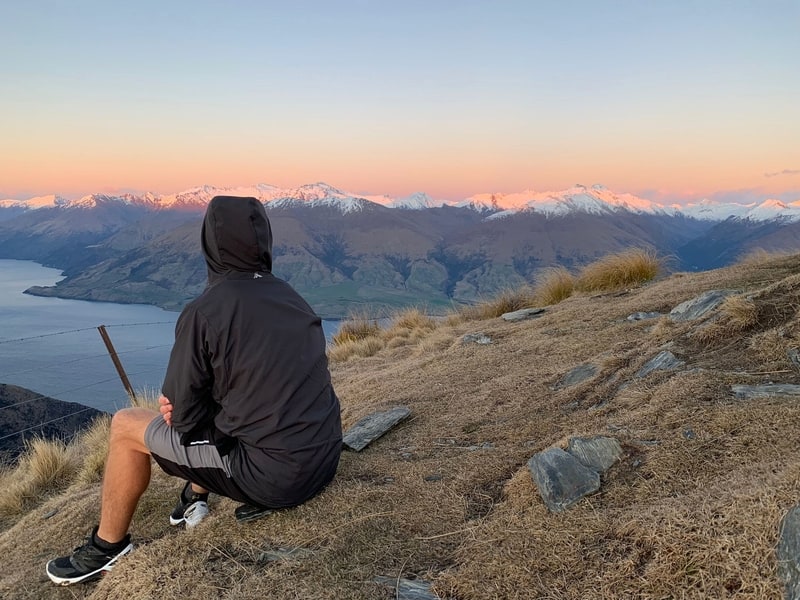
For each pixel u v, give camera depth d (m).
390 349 10.07
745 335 4.36
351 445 4.11
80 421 9.73
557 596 2.09
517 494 2.94
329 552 2.65
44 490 5.87
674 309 5.92
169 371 2.57
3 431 9.05
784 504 1.94
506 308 11.42
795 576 1.68
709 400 3.41
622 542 2.24
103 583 2.74
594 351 5.69
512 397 4.81
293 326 2.70
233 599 2.39
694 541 1.99
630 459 3.00
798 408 2.94
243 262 2.66
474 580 2.30
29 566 3.53
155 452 2.71
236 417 2.61
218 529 2.94
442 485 3.25
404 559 2.59
